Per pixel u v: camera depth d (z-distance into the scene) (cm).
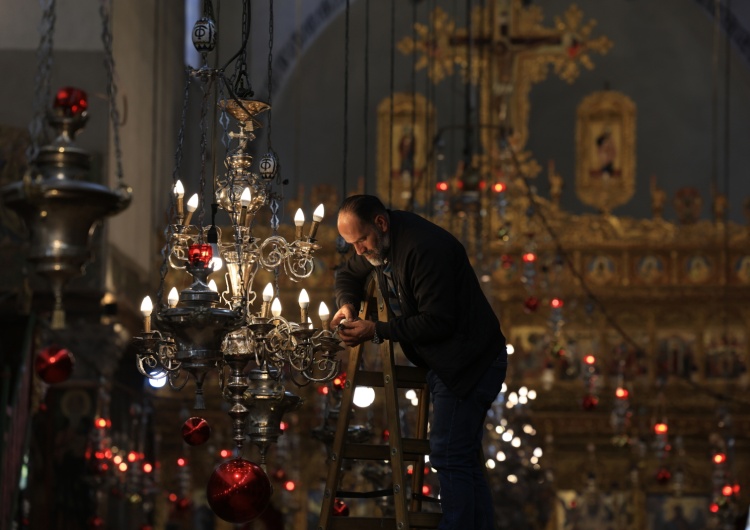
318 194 2556
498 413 2011
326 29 2781
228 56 2711
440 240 629
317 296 2383
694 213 2486
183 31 2583
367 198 632
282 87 2770
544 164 2844
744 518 2055
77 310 1905
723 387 2416
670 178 2842
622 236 2447
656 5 2816
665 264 2447
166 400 2364
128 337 2116
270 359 650
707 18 2798
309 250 673
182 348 602
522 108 2581
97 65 1930
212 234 643
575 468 2405
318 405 1988
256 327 629
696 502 2394
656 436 2275
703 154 2836
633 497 2395
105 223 1920
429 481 1569
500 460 2003
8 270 1845
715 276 2433
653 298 2427
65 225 602
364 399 883
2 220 1859
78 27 1934
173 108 2484
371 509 2227
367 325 634
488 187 2308
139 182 2164
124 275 2069
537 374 2423
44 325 1694
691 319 2445
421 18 2802
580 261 2450
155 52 2228
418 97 2703
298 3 2742
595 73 2844
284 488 2259
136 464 1994
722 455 2095
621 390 2150
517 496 2312
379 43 2811
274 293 664
